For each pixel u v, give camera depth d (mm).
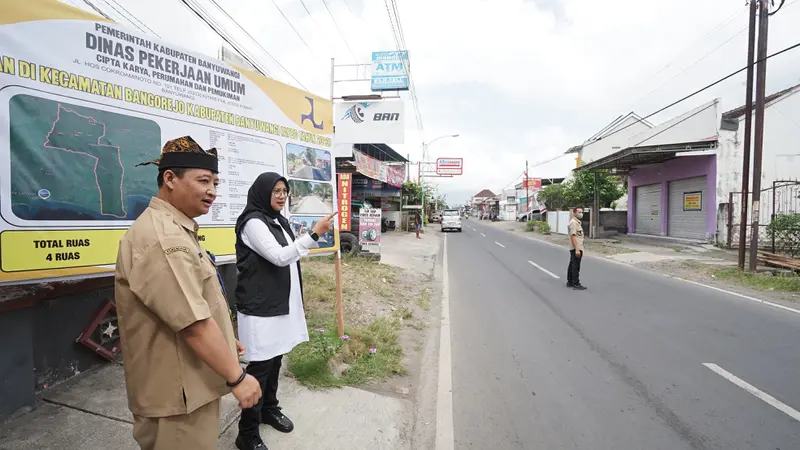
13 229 2691
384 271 10352
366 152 23625
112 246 3203
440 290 9062
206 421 1711
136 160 3363
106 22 3180
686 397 3904
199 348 1574
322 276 8203
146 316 1597
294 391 3668
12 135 2676
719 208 16125
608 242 19625
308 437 3021
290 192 4617
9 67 2658
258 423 2717
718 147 16078
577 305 7512
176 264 1562
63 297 3385
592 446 3127
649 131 20672
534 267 12367
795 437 3240
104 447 2631
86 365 3590
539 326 6203
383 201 30578
